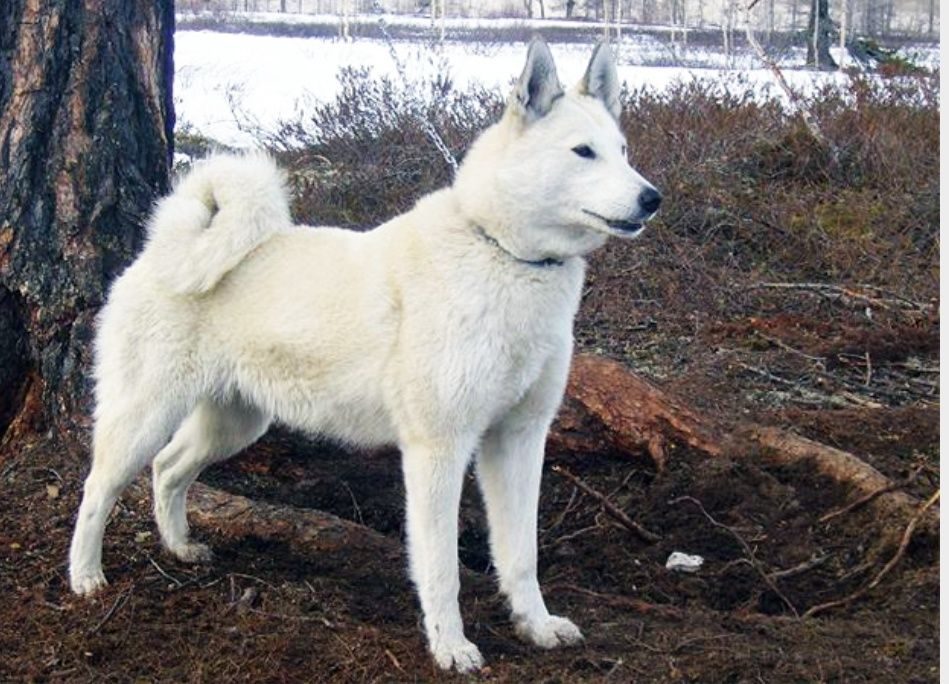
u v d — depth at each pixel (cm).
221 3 3041
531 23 2758
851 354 694
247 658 384
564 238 383
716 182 924
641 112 1051
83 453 512
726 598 459
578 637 399
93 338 524
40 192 537
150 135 567
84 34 546
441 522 382
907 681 370
